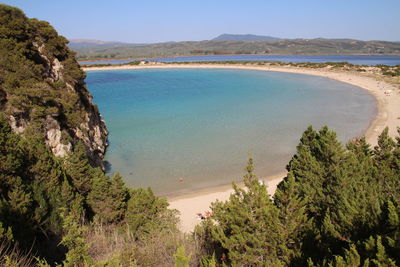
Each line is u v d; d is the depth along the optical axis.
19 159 12.72
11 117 21.64
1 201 9.90
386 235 6.11
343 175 12.05
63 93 29.75
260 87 85.44
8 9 29.42
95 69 160.88
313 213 11.67
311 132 17.41
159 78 116.69
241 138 38.88
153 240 12.05
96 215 14.73
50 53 32.03
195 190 25.55
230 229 9.19
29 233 9.87
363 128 40.88
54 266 9.17
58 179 14.39
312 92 73.56
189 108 59.47
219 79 108.31
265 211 7.88
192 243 11.52
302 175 13.88
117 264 6.54
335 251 7.13
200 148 35.75
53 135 24.38
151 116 53.34
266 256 7.46
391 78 82.31
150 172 29.56
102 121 41.09
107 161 32.84
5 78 23.52
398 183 12.00
